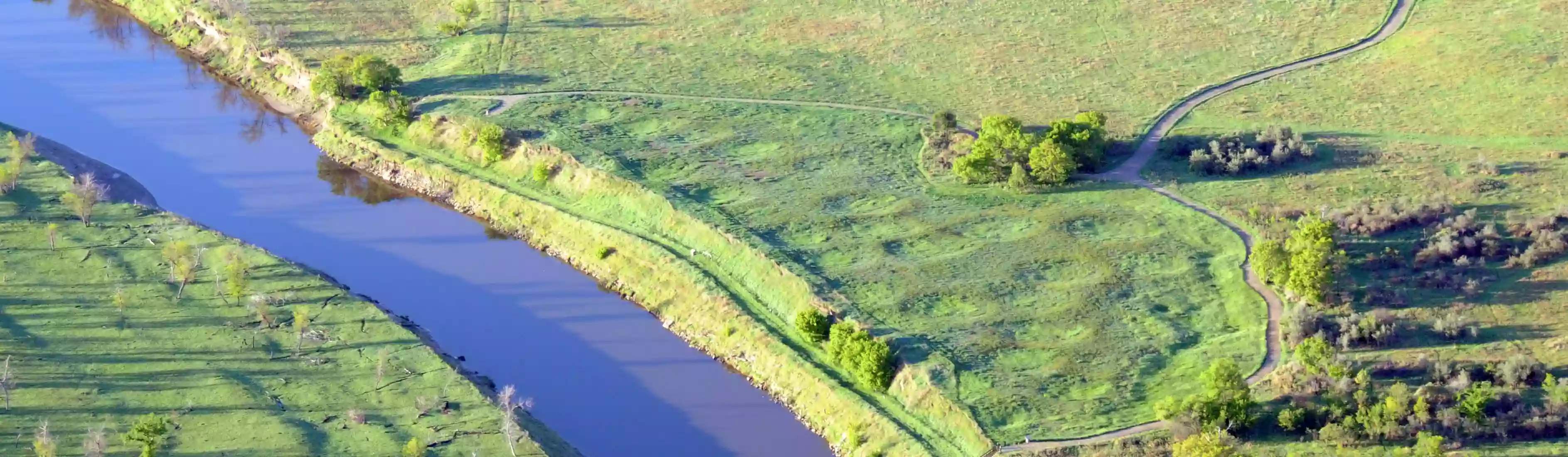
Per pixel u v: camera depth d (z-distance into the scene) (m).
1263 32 136.75
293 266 99.06
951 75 130.00
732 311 93.75
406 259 104.81
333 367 87.56
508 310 98.12
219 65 139.38
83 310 92.19
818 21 143.25
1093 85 126.62
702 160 113.12
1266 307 88.69
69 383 84.62
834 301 91.94
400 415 83.00
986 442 78.06
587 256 103.75
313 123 127.25
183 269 95.06
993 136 108.06
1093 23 140.62
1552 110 115.50
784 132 118.31
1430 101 119.50
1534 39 128.88
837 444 83.06
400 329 92.19
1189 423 75.75
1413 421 75.12
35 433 79.88
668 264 99.50
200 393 84.19
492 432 81.62
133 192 112.56
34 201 106.19
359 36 141.38
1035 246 98.06
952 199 105.69
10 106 130.62
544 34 141.62
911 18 143.38
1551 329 84.25
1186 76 127.75
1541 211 98.00
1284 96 122.56
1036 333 87.94
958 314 90.38
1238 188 105.12
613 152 113.88
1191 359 84.31
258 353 88.50
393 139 121.25
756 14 145.38
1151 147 113.31
